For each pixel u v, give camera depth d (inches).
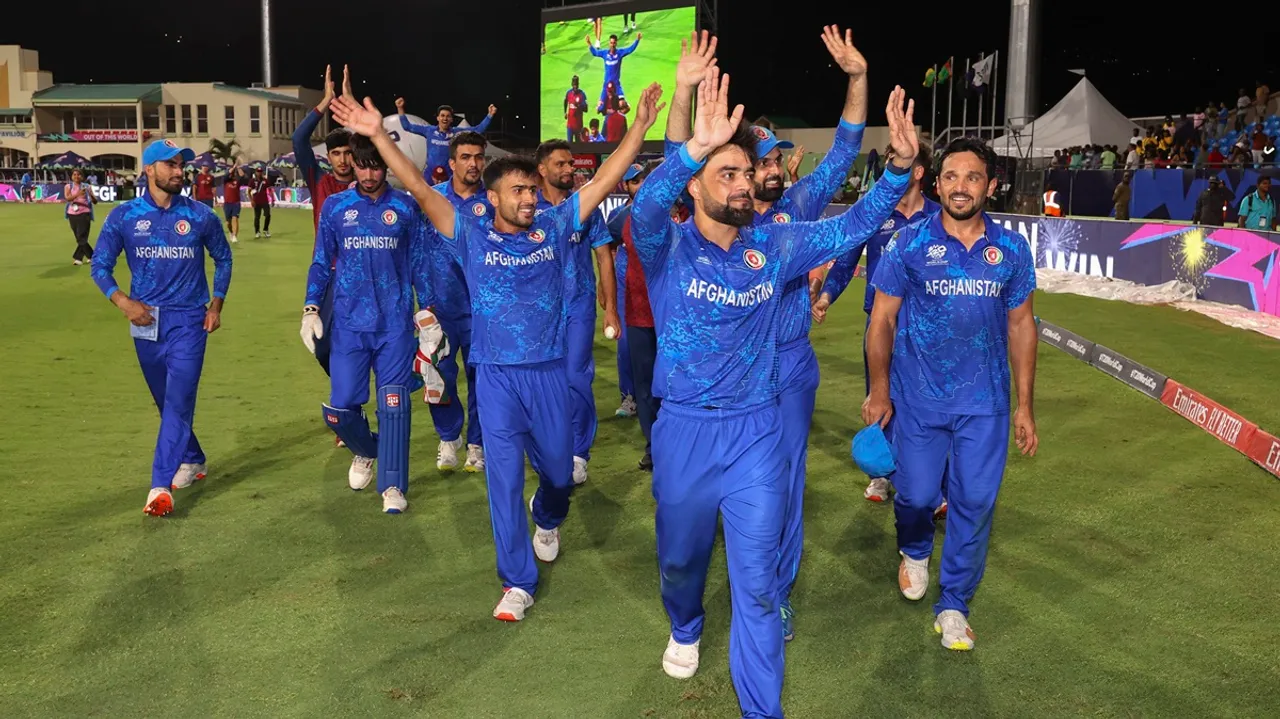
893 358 151.9
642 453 253.8
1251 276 466.9
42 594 163.3
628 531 197.0
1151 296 516.4
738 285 115.6
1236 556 180.2
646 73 1060.5
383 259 204.8
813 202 172.1
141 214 203.2
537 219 155.7
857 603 163.2
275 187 1654.8
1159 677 137.6
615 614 158.4
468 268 155.6
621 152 156.9
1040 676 138.3
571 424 164.6
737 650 118.4
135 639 148.1
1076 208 768.3
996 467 144.4
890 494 218.7
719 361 117.2
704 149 108.4
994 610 159.6
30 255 743.1
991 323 142.7
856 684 136.6
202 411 288.5
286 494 216.5
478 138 225.0
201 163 1685.5
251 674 138.0
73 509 204.4
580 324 222.5
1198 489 217.6
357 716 127.4
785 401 151.9
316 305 205.5
